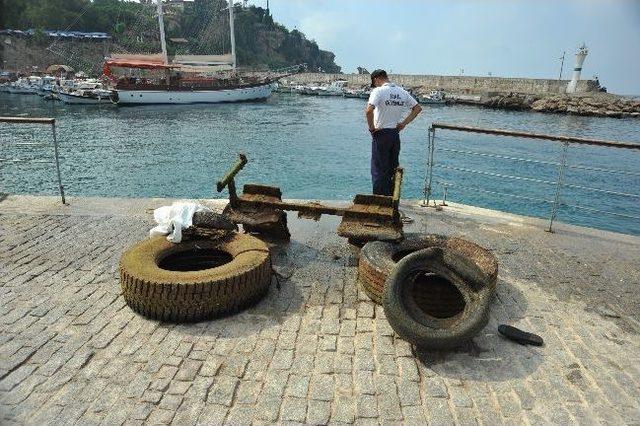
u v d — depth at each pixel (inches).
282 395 131.9
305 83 3917.3
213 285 166.7
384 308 156.6
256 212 235.3
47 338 157.1
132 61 2001.7
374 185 288.5
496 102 2527.1
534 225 290.5
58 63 3710.6
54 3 3941.9
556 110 2327.8
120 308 178.9
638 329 173.8
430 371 144.6
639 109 2176.4
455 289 180.2
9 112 1579.7
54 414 122.6
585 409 130.0
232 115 1654.8
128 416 122.5
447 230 277.9
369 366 146.0
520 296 196.7
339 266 223.0
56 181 665.6
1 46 3435.0
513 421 124.7
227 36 5152.6
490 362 150.1
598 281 213.8
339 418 123.6
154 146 973.8
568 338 165.8
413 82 3454.7
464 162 894.4
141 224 276.4
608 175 826.8
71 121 1365.7
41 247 238.7
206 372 141.1
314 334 163.8
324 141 1095.6
